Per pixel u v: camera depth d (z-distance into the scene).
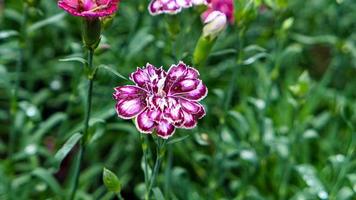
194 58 0.55
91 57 0.51
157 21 0.70
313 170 0.67
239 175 0.77
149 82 0.48
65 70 0.83
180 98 0.48
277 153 0.72
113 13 0.52
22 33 0.64
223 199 0.68
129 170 0.77
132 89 0.48
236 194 0.72
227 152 0.72
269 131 0.72
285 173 0.71
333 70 0.86
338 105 0.75
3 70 0.70
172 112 0.47
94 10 0.48
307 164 0.73
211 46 0.54
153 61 0.72
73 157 0.76
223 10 0.61
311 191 0.67
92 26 0.50
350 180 0.63
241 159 0.71
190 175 0.76
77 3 0.49
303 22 0.93
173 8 0.55
